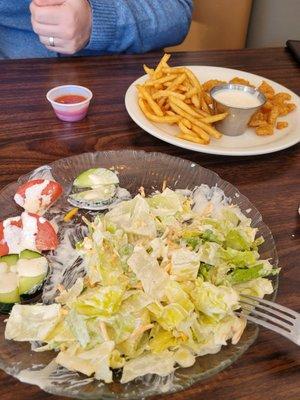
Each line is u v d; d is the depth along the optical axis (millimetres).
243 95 517
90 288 292
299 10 1041
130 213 354
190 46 1060
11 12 674
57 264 323
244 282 303
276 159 461
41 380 241
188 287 288
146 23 658
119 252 312
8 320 267
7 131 464
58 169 406
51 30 601
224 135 488
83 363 248
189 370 253
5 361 249
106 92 545
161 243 312
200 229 330
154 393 239
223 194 388
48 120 487
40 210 366
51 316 271
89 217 369
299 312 300
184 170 416
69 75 573
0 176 402
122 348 261
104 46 634
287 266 337
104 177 396
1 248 324
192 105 491
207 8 1000
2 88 534
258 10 1032
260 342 281
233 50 680
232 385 257
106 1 620
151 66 613
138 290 285
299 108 528
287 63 656
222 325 271
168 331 270
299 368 268
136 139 474
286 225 376
